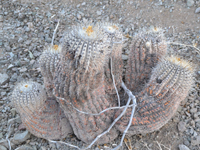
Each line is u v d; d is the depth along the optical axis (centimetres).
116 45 43
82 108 39
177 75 39
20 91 41
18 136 50
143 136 49
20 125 53
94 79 35
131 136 49
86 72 33
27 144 50
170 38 74
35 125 45
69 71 34
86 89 36
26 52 73
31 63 70
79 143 48
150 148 47
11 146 50
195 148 47
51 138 48
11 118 56
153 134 49
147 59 47
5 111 58
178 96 41
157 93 41
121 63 48
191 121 51
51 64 44
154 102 42
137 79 50
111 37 43
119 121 43
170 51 69
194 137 48
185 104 55
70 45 31
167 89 40
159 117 41
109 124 44
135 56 48
